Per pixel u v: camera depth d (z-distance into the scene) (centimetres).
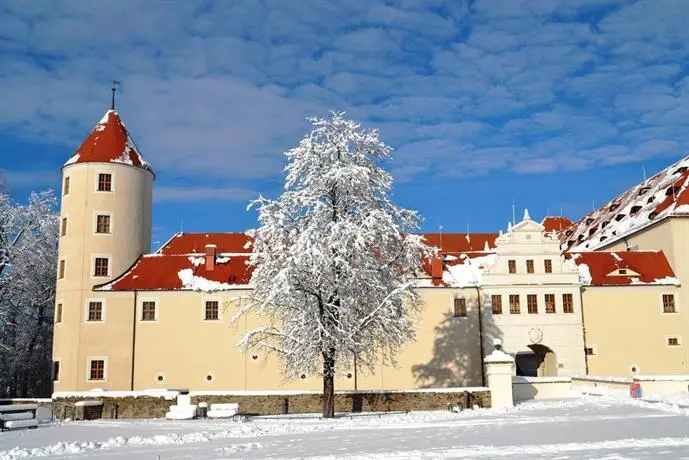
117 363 5812
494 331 5938
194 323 5894
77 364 5797
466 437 2638
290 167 4284
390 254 4259
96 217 6062
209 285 5962
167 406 4522
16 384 7012
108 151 6222
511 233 6122
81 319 5862
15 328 6731
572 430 2786
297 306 4006
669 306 6191
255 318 5869
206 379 5816
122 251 6103
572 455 2091
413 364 5897
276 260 4084
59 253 6119
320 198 4234
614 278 6225
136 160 6356
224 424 3728
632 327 6119
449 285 6038
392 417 3806
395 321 4044
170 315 5906
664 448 2209
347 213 4228
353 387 5844
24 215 6656
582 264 6384
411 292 4162
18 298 6594
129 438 2922
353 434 2888
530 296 6022
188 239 7881
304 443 2606
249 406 4559
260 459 2181
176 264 6181
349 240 3988
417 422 3416
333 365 4044
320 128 4350
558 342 5950
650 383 4941
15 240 6606
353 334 3975
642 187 7794
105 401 4528
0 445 2800
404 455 2186
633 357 6075
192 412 4231
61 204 6212
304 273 3906
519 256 6078
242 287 5931
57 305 6009
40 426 3738
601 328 6097
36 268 6712
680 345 6125
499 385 4450
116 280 6019
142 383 5812
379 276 4100
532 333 5947
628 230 7075
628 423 2992
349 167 4147
